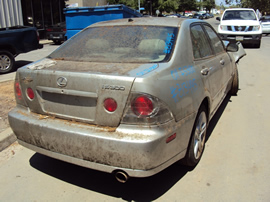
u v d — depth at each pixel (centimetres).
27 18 1905
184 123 273
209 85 344
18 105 314
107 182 307
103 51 315
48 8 2080
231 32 1409
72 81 261
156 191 288
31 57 1185
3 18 1667
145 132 238
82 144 253
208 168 326
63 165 345
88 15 1005
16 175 323
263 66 957
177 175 314
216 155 355
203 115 336
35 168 338
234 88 604
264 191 284
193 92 291
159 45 303
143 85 237
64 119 275
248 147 375
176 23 337
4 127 429
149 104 237
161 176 313
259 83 726
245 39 1398
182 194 282
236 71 588
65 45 359
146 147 234
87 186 301
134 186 298
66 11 1027
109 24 368
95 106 254
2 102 548
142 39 317
